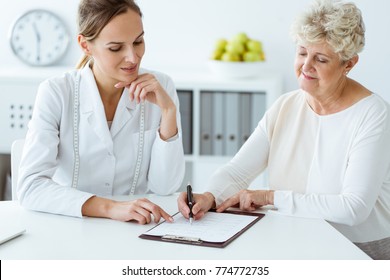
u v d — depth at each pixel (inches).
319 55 77.7
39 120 83.7
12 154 92.7
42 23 161.8
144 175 91.3
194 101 144.2
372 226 82.7
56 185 80.1
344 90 83.0
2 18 164.2
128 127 88.7
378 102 81.1
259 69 147.3
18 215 78.4
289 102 87.4
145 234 70.2
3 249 66.3
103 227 73.4
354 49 77.5
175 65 160.2
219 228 72.6
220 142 145.9
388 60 150.6
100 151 87.3
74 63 164.1
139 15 80.1
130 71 81.4
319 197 78.0
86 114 86.3
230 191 85.5
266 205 81.7
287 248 66.5
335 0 77.9
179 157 88.7
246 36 147.5
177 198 85.3
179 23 158.4
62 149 86.7
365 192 76.8
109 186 89.4
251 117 144.0
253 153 88.7
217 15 156.9
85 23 79.7
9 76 146.8
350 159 79.6
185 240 68.1
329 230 72.5
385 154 79.0
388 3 148.5
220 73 146.6
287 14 154.3
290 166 85.2
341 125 82.0
